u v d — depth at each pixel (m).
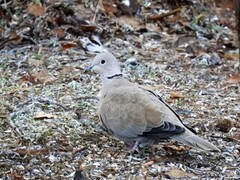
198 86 14.16
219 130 11.78
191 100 13.24
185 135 9.96
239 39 16.86
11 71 14.46
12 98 12.91
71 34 16.61
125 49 16.14
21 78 13.92
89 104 12.66
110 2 17.81
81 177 9.82
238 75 14.71
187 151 10.87
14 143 11.07
